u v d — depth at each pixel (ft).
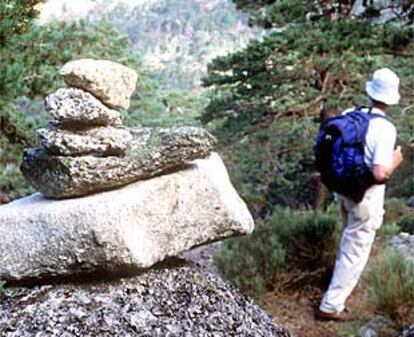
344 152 12.48
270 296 15.14
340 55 22.30
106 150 7.88
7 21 15.01
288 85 28.45
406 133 28.02
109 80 7.88
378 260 15.53
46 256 7.80
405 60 25.48
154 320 8.00
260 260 15.34
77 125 7.90
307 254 15.56
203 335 8.17
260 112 31.42
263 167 34.58
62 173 7.77
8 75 15.90
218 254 16.02
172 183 8.15
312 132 31.35
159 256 8.04
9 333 7.70
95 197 7.83
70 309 7.88
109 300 8.01
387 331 13.08
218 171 8.66
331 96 26.53
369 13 22.70
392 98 12.70
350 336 13.11
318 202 32.94
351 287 13.80
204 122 33.99
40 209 7.88
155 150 8.05
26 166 8.14
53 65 19.62
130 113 42.55
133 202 7.73
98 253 7.63
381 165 12.32
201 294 8.64
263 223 17.08
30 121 20.12
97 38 27.71
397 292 12.93
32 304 7.96
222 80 30.86
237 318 8.67
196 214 8.30
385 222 30.63
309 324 13.80
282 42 23.44
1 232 7.96
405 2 21.79
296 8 24.02
